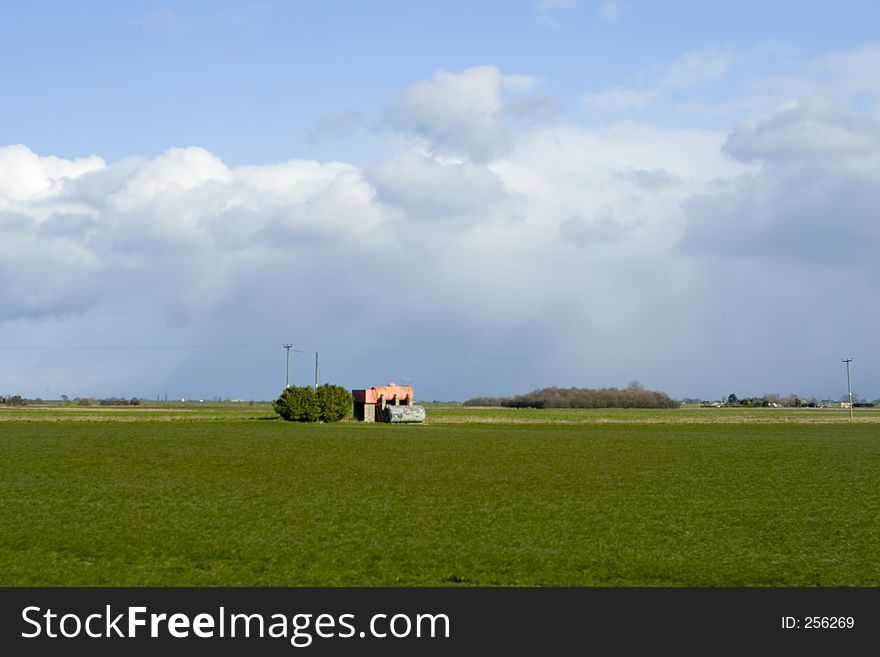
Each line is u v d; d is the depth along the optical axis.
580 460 47.16
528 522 25.62
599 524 25.36
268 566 19.84
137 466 41.06
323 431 75.25
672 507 28.89
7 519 25.41
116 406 198.88
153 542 22.23
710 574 19.34
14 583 18.44
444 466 42.75
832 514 27.47
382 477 37.44
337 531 23.92
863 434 79.19
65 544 21.88
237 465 42.09
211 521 25.36
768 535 23.72
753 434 78.50
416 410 98.56
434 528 24.52
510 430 82.50
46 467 40.16
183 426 79.94
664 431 83.62
